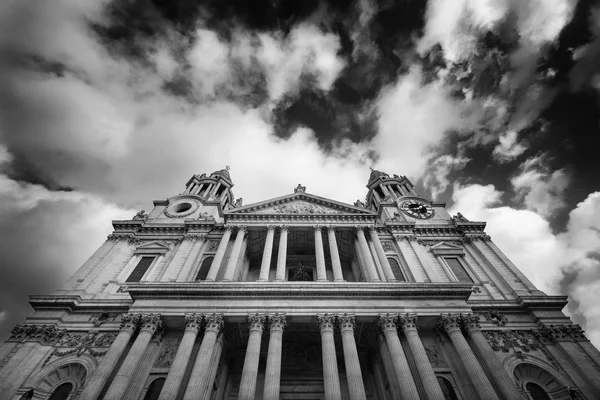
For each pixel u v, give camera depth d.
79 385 24.17
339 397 21.23
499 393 22.41
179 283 27.50
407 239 37.72
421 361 23.20
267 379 22.20
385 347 25.52
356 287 27.69
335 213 38.19
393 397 23.59
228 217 37.78
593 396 23.45
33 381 23.94
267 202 39.75
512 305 29.78
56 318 27.52
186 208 44.12
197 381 21.52
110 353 23.36
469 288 27.80
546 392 24.86
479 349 24.67
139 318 25.59
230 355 29.20
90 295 30.34
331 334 25.08
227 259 34.38
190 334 24.59
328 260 39.44
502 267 34.44
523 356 26.41
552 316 28.84
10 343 25.55
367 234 37.59
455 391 23.61
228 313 26.08
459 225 39.50
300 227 37.00
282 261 32.47
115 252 35.25
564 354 26.23
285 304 26.80
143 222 38.94
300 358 29.86
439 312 26.59
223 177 54.69
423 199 46.09
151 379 23.62
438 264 35.19
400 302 27.25
